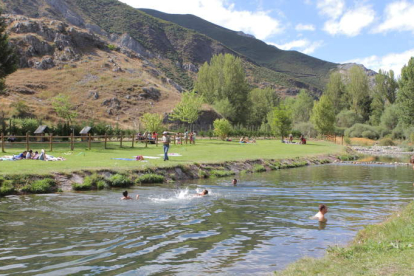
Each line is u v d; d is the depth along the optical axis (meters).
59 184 16.28
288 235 9.47
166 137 24.19
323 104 73.69
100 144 37.75
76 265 7.19
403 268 6.00
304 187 18.47
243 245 8.56
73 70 95.50
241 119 102.38
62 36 105.62
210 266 7.16
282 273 6.59
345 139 72.06
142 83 96.44
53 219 10.80
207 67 107.94
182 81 176.75
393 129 79.75
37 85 83.62
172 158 25.77
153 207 12.80
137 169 19.61
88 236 9.14
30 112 68.50
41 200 13.73
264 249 8.27
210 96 104.94
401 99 63.16
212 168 23.81
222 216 11.56
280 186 18.73
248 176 23.23
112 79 95.69
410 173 26.22
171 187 17.70
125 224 10.35
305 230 9.98
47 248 8.19
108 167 19.08
